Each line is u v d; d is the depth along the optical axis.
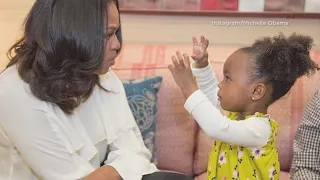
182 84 1.11
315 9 1.88
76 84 0.96
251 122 1.08
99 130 1.17
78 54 0.91
